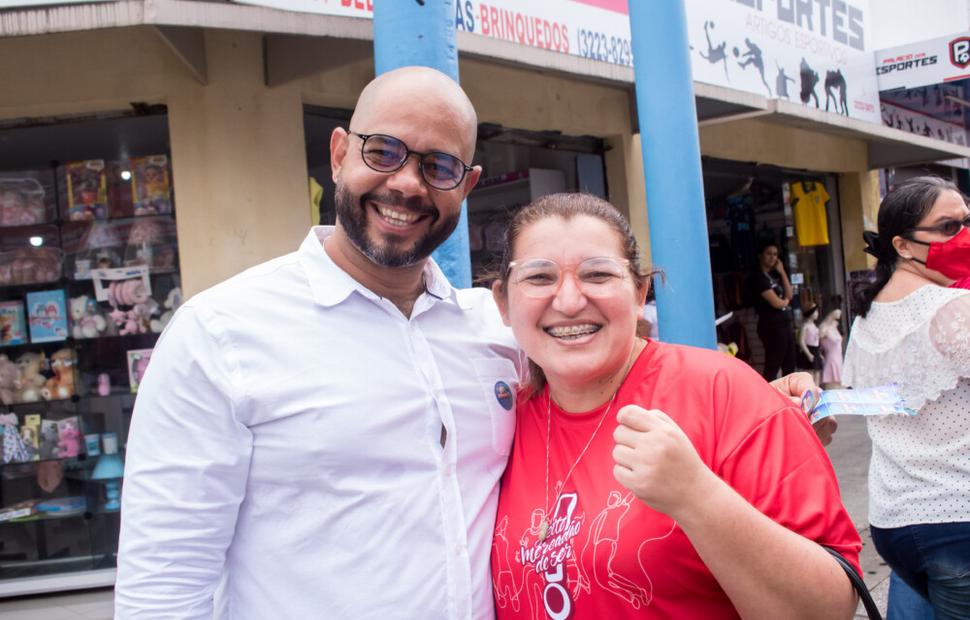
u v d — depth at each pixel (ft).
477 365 5.34
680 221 8.52
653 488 3.78
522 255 4.87
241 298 4.75
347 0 11.06
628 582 4.27
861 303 8.03
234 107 13.28
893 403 5.78
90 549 14.32
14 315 14.14
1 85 13.21
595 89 19.15
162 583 4.46
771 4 20.40
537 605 4.66
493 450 5.24
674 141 8.51
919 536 7.02
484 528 5.05
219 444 4.58
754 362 27.63
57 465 14.38
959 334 6.70
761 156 24.40
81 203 14.14
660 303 8.66
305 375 4.66
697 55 17.52
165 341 4.71
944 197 7.34
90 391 14.37
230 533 4.69
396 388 4.84
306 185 14.02
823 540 3.99
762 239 28.66
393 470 4.77
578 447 4.82
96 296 14.21
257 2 10.17
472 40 12.41
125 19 9.61
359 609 4.56
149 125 14.12
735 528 3.73
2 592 13.53
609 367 4.71
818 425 6.26
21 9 9.66
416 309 5.19
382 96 4.89
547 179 18.99
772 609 3.79
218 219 13.28
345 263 5.04
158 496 4.51
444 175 4.91
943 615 7.00
